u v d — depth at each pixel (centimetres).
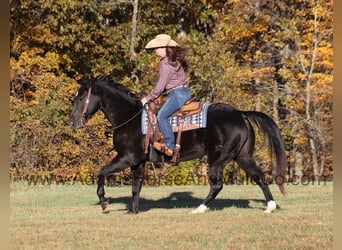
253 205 1150
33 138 1847
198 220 967
